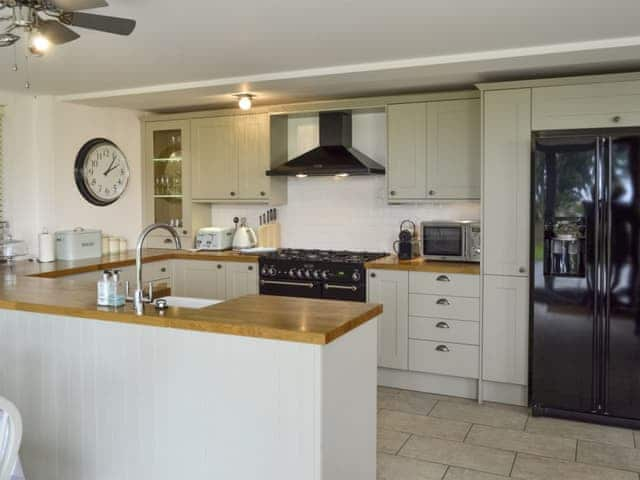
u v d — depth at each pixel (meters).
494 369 4.30
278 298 3.07
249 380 2.46
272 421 2.43
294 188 5.71
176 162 5.91
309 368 2.34
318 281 4.90
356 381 2.65
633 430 3.83
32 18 2.23
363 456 2.74
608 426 3.89
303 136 5.67
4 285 3.52
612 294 3.77
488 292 4.29
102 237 5.46
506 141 4.17
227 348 2.50
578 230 3.83
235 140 5.55
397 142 4.88
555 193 3.87
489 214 4.25
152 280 5.34
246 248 5.73
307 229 5.68
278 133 5.56
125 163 5.83
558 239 3.85
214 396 2.54
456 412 4.18
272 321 2.51
